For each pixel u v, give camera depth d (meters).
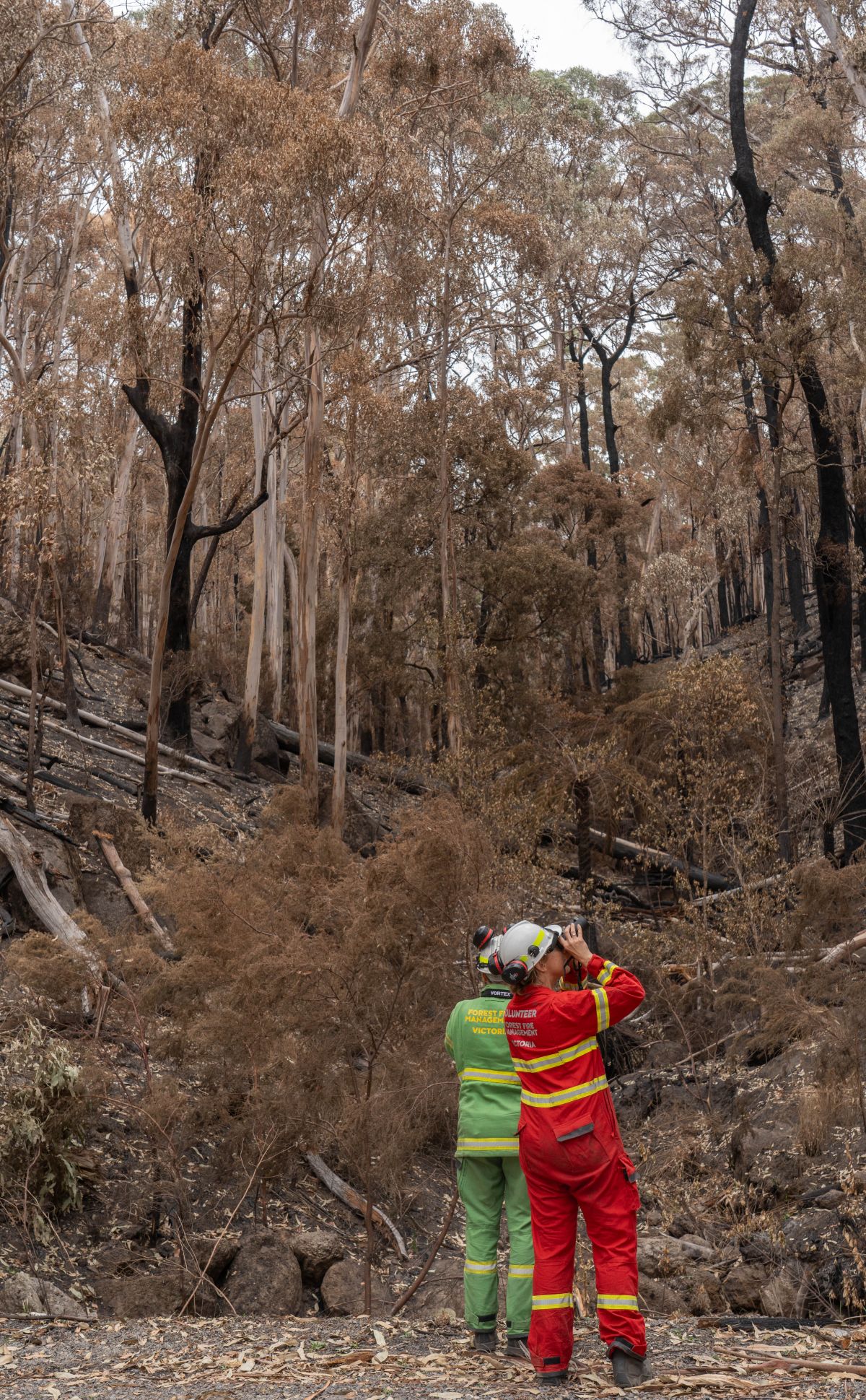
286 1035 7.15
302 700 19.34
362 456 27.17
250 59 25.73
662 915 17.33
